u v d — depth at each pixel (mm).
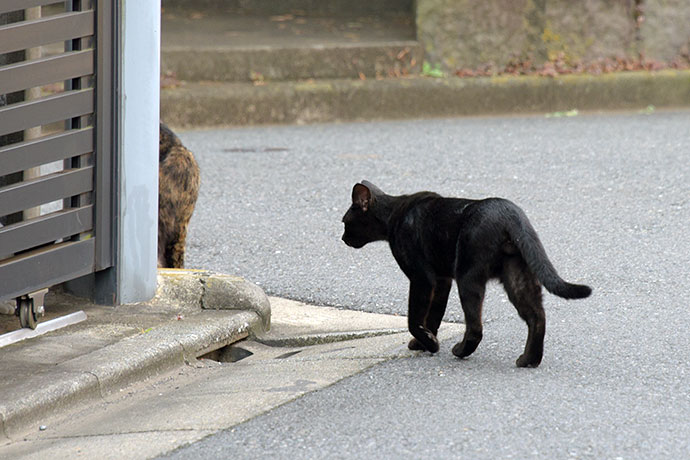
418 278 7938
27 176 9117
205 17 26984
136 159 8922
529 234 7320
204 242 12422
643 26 23469
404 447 6199
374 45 22781
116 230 8891
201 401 7266
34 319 8242
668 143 18234
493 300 9727
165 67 21719
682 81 22781
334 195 14820
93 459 6250
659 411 6730
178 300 9242
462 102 22125
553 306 9430
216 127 21062
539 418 6609
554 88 22359
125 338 8242
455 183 15375
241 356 8922
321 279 10883
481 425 6504
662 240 11977
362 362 7949
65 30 8203
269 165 16938
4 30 7754
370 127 20797
